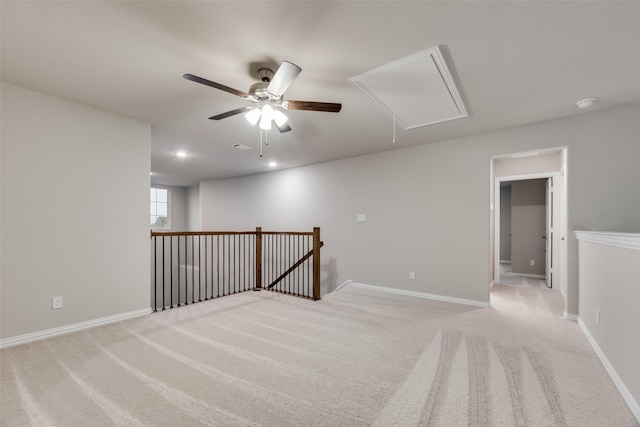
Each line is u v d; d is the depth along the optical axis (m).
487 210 3.67
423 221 4.14
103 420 1.52
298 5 1.54
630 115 2.85
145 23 1.68
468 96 2.62
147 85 2.44
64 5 1.53
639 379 1.56
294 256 5.72
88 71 2.22
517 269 5.91
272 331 2.77
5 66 2.15
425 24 1.68
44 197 2.58
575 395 1.76
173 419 1.54
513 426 1.49
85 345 2.43
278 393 1.77
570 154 3.11
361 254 4.75
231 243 6.76
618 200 2.89
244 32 1.76
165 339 2.57
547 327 2.91
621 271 1.87
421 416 1.57
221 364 2.12
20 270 2.45
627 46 1.86
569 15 1.59
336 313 3.35
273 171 6.09
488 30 1.73
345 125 3.36
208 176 6.72
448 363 2.15
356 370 2.05
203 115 3.08
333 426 1.49
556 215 4.70
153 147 4.31
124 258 3.08
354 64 2.10
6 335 2.38
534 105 2.80
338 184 5.08
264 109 2.22
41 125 2.57
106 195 2.96
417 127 3.42
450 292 3.89
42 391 1.78
